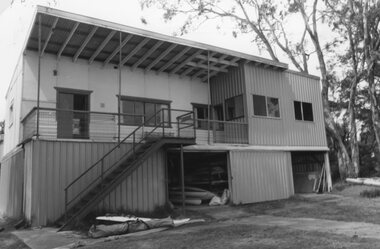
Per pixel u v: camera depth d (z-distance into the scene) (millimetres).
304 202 16438
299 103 19688
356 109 32469
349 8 24578
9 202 15828
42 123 13008
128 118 15812
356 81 25094
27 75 13750
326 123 23188
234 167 16391
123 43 14055
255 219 12555
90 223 11586
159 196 14156
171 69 17406
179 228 11008
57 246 8859
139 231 10625
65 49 14266
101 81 15414
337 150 23641
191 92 18250
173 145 14281
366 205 14531
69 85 14547
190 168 19750
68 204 11672
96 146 12961
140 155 12734
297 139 19062
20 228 11633
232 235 9078
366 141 33344
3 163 18797
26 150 12914
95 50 14586
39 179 11711
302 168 21922
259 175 17188
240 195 16328
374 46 24516
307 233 9078
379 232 9109
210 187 18469
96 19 12484
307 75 20438
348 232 9258
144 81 16672
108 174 12727
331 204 15391
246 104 17047
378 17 24250
